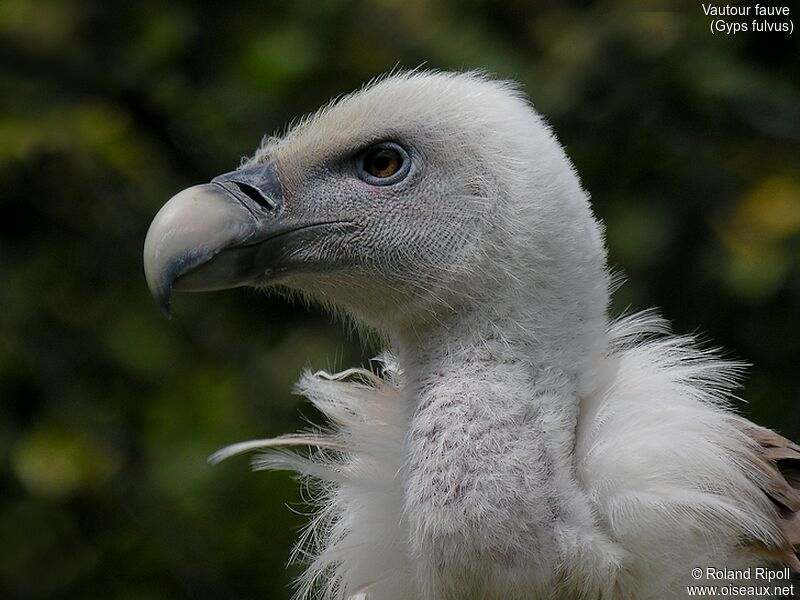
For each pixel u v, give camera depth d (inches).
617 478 243.0
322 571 279.9
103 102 501.4
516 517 237.6
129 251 500.4
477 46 456.4
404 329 270.7
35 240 504.4
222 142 494.3
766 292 402.6
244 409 474.9
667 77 433.1
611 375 257.6
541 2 463.5
